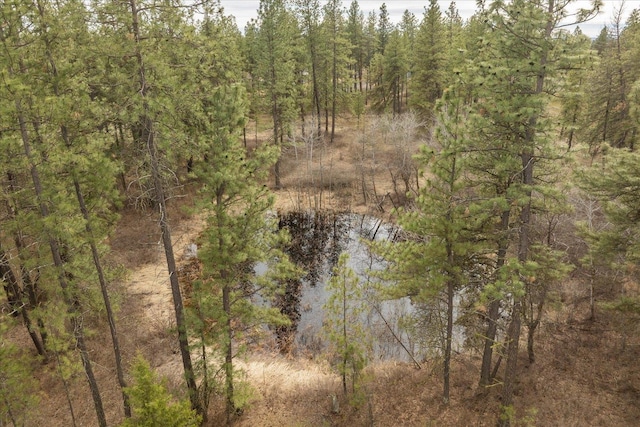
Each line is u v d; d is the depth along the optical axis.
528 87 11.42
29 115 11.14
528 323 16.11
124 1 11.21
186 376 14.61
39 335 19.64
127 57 11.66
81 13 10.79
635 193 12.43
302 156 44.41
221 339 13.75
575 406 14.27
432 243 13.13
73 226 12.02
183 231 30.14
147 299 22.91
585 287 19.69
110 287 20.75
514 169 11.80
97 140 12.62
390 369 18.55
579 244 19.67
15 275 18.45
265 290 15.23
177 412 10.02
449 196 13.09
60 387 17.19
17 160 11.61
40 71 11.37
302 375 18.89
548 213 14.91
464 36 40.41
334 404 16.30
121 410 16.30
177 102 12.12
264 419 16.19
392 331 19.12
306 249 30.81
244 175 13.10
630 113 12.82
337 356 19.83
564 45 10.54
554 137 11.45
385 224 33.47
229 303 14.71
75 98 11.70
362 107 47.69
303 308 24.12
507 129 11.91
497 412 14.75
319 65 45.59
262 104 39.06
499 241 13.20
